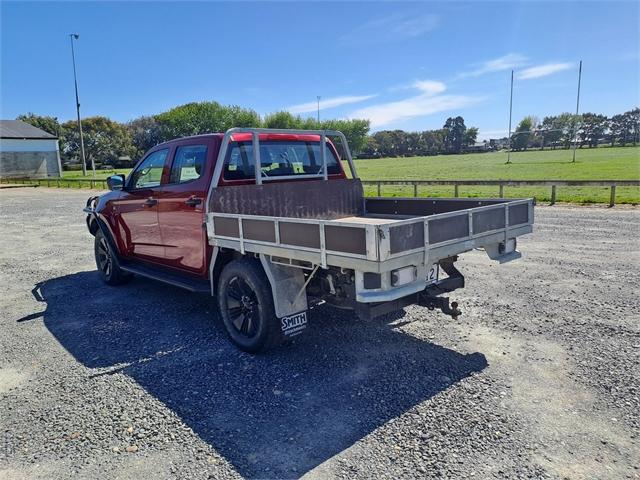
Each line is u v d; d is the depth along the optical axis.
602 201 14.68
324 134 5.61
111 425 3.12
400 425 3.00
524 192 18.62
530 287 5.93
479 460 2.63
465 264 7.34
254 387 3.59
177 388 3.62
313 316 5.11
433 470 2.56
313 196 5.22
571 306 5.15
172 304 5.80
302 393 3.47
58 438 2.99
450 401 3.27
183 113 71.56
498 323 4.74
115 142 83.19
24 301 6.11
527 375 3.62
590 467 2.54
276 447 2.83
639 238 8.86
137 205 5.74
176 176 5.20
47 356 4.32
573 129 80.69
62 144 80.06
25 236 11.66
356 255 3.02
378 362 3.95
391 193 20.59
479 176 32.38
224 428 3.05
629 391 3.32
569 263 7.09
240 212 4.68
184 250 5.09
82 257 8.96
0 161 47.03
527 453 2.67
